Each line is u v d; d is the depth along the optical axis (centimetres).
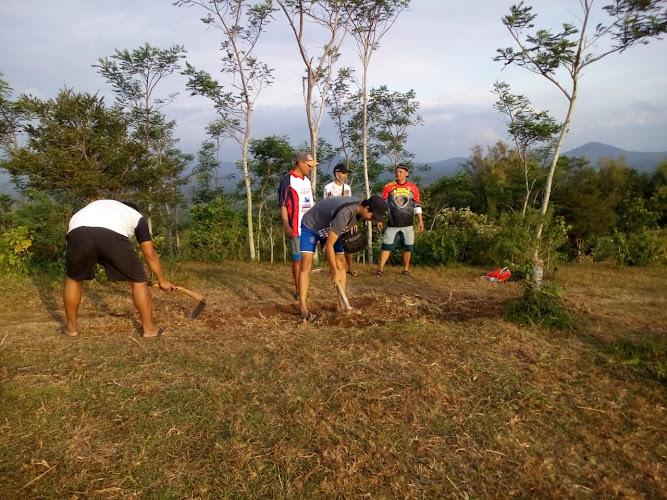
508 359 397
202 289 682
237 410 306
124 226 432
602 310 561
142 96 1858
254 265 977
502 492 237
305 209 595
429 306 573
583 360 397
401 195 782
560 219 880
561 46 828
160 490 233
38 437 275
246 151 1468
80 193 1035
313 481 241
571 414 311
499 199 3325
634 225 1130
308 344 421
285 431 283
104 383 344
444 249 1038
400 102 1675
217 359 390
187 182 1756
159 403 315
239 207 2467
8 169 994
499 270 792
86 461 255
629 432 292
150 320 452
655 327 489
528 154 3002
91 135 1067
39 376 353
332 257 495
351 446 269
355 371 365
